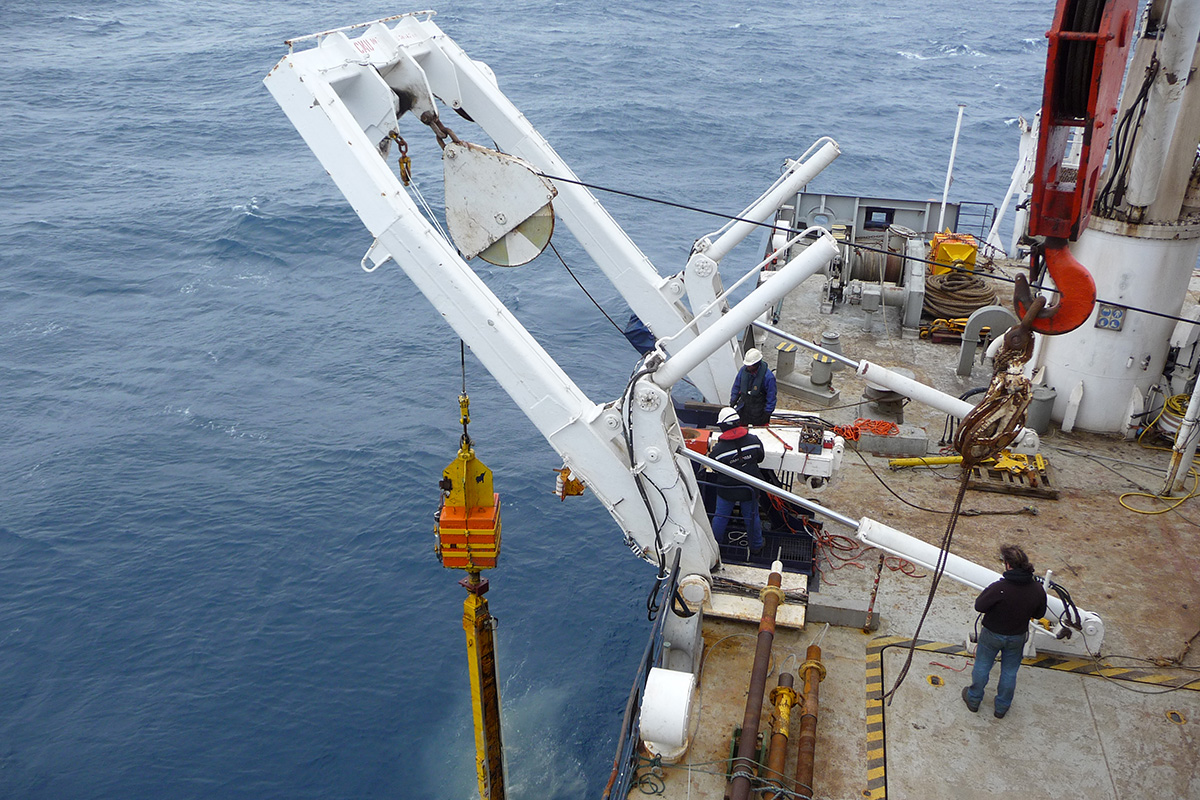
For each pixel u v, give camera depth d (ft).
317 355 80.28
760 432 32.19
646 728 22.68
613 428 26.27
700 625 27.40
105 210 120.16
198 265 102.78
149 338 83.61
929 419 41.70
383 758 38.63
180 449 64.34
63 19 274.77
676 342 37.04
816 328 51.19
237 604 48.49
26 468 61.67
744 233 36.45
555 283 97.71
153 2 313.73
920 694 26.02
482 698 25.88
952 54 274.16
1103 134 20.58
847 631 28.58
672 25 304.91
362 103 25.27
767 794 22.49
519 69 220.64
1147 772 23.43
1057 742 24.40
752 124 175.22
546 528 54.80
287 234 111.86
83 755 39.11
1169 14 30.81
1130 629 28.50
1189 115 33.86
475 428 67.15
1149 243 35.76
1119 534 33.17
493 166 25.82
